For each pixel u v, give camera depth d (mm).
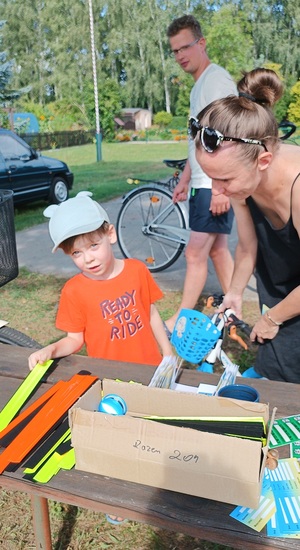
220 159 1540
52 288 4961
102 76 44406
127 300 2127
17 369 1869
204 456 1139
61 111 38062
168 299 4434
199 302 4348
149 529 2221
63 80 44469
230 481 1131
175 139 32625
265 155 1585
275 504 1158
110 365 1851
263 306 2166
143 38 44438
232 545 1110
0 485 1311
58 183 9164
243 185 1604
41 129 34094
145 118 42438
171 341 2158
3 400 1680
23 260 5879
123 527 2236
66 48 46031
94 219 1937
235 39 36281
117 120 35656
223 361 2131
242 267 2225
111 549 2141
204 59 3504
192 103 3525
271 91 1786
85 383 1674
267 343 2125
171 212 5102
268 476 1245
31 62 47594
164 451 1178
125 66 46438
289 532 1090
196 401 1338
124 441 1210
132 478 1235
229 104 1558
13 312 4426
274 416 1356
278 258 1954
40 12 47500
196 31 3412
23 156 8469
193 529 1130
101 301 2098
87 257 1982
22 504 2387
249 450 1096
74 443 1264
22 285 5066
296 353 2045
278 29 44312
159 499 1183
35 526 1543
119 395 1414
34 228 7441
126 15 45281
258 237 1991
